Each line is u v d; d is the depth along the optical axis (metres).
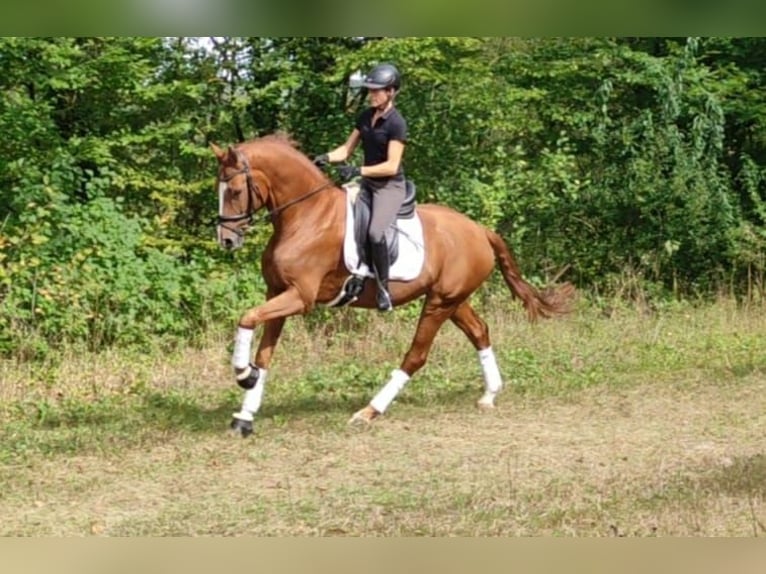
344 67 17.06
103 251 14.52
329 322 15.10
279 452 9.40
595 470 8.78
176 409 11.07
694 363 13.55
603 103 18.86
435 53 16.89
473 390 12.05
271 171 9.77
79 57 16.66
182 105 17.95
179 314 14.71
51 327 13.49
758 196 19.28
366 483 8.47
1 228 14.53
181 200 17.27
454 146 18.16
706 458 9.12
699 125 18.78
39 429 10.30
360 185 10.27
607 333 15.26
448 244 10.62
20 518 7.48
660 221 19.12
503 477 8.59
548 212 19.11
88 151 16.52
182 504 7.86
